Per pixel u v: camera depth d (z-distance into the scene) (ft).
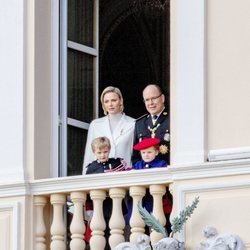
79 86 77.36
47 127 75.51
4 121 75.20
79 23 77.71
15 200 73.97
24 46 75.56
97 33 78.28
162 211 71.87
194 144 71.56
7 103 75.31
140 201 72.02
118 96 75.20
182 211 70.13
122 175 72.38
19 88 75.25
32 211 73.92
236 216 70.13
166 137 73.67
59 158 75.82
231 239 69.51
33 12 75.72
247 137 70.95
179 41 72.59
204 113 71.67
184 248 70.28
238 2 71.92
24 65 75.41
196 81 72.02
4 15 75.97
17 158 74.64
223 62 71.82
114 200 72.64
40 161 74.84
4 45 75.77
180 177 71.10
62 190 73.46
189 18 72.54
